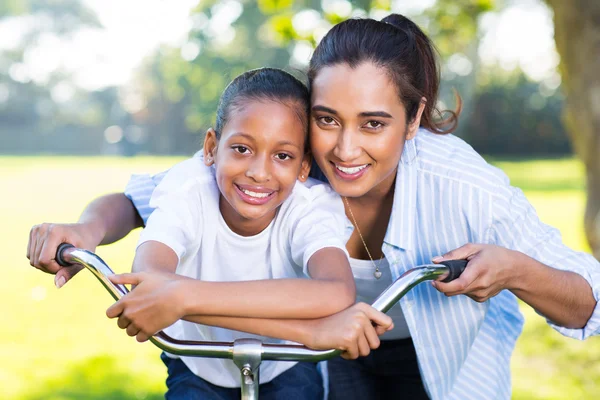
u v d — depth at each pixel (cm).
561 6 500
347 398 225
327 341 148
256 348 150
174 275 152
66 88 4791
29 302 634
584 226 518
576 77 505
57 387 418
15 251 888
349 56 175
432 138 204
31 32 4662
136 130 4300
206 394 190
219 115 181
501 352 207
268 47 3175
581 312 181
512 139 2755
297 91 179
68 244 171
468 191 187
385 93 176
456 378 202
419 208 197
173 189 185
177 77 3641
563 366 465
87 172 2148
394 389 228
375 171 182
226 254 187
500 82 2783
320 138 179
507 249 170
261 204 174
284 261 187
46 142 4047
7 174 2077
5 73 4462
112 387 420
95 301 643
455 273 160
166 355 207
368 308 150
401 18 208
